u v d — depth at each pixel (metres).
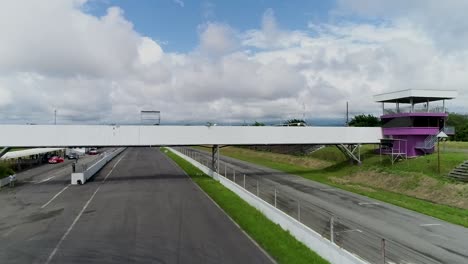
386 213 24.67
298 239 18.33
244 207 26.09
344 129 46.38
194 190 34.97
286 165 59.81
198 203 28.53
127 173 49.72
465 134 71.94
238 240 18.77
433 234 19.81
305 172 49.31
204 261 15.89
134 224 22.22
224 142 42.75
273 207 22.25
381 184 37.56
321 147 65.12
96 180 42.53
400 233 19.92
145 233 20.25
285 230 19.95
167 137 41.03
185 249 17.48
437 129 44.41
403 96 45.78
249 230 20.33
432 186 31.97
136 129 40.22
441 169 35.41
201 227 21.38
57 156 72.50
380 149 48.78
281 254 16.31
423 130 44.06
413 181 34.47
